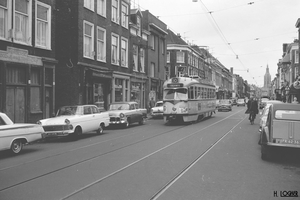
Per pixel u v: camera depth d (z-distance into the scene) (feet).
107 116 56.29
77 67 71.77
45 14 62.18
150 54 119.96
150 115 104.22
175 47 174.50
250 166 27.14
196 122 77.30
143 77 111.45
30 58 57.00
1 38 50.75
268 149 29.81
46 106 62.59
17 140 34.53
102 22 82.79
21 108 55.26
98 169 25.62
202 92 83.05
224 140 43.98
